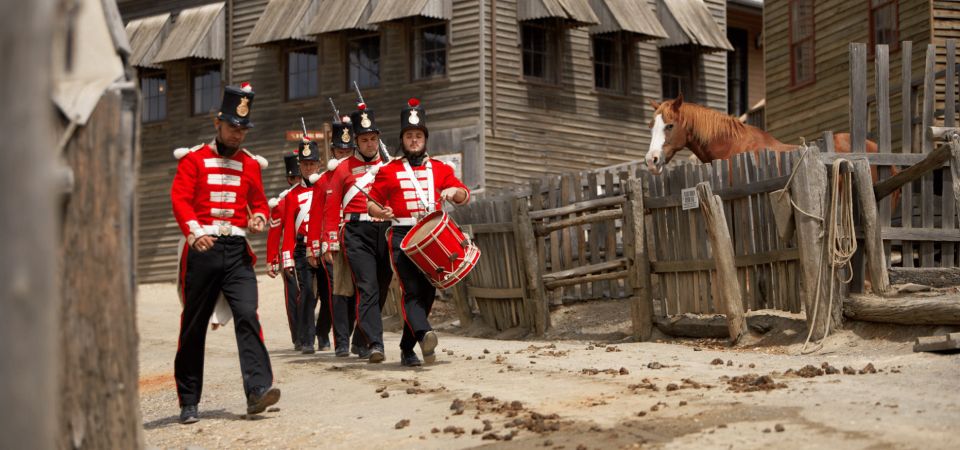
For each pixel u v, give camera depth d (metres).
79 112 4.19
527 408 6.50
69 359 4.13
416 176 9.02
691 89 25.33
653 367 8.13
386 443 5.92
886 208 9.67
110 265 4.25
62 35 4.09
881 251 9.34
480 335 13.24
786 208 9.38
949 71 11.48
